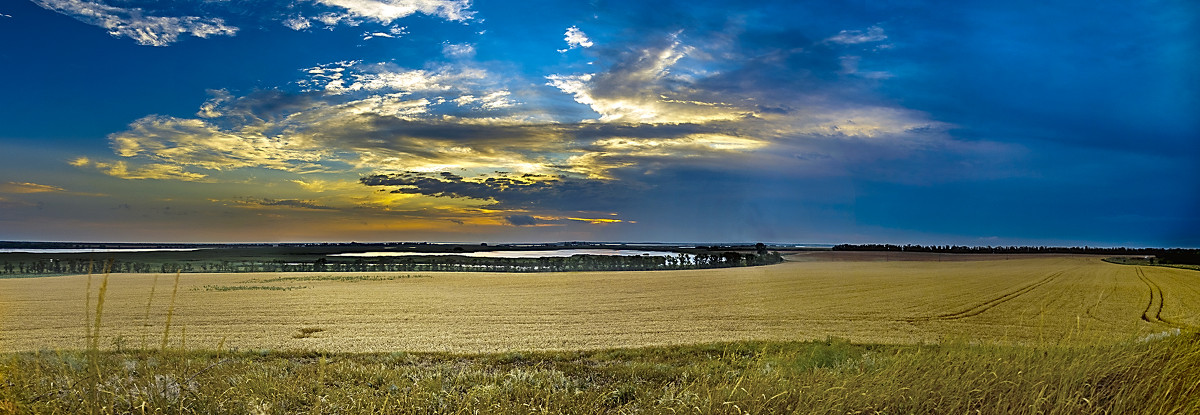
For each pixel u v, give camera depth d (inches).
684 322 1314.0
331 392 317.4
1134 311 1583.4
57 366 319.6
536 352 802.8
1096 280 2847.0
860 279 2957.7
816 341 761.0
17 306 1598.2
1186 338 287.6
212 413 241.8
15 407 211.3
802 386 249.3
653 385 409.4
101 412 216.1
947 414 222.4
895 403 235.0
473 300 1868.8
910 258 5329.7
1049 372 248.4
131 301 1763.0
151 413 225.0
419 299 1891.0
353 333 1112.8
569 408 312.2
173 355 304.8
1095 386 240.7
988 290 2300.7
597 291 2261.3
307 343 949.8
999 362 266.8
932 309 1635.1
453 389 357.1
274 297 1936.5
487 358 725.9
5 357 365.4
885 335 1103.6
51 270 3395.7
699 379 375.6
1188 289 2354.8
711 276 3235.7
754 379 273.3
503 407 299.1
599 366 601.3
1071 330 345.1
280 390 314.5
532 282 2780.5
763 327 1228.5
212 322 1295.5
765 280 2896.2
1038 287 2443.4
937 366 266.7
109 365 340.2
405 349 851.4
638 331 1146.0
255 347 874.1
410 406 305.3
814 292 2204.7
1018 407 220.4
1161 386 217.0
